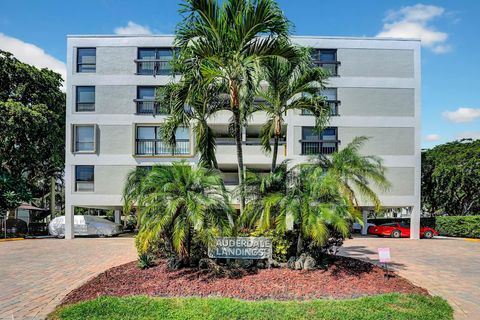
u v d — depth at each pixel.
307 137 20.81
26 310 6.55
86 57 21.41
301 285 7.61
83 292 7.41
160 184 8.55
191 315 5.70
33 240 20.55
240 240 9.12
